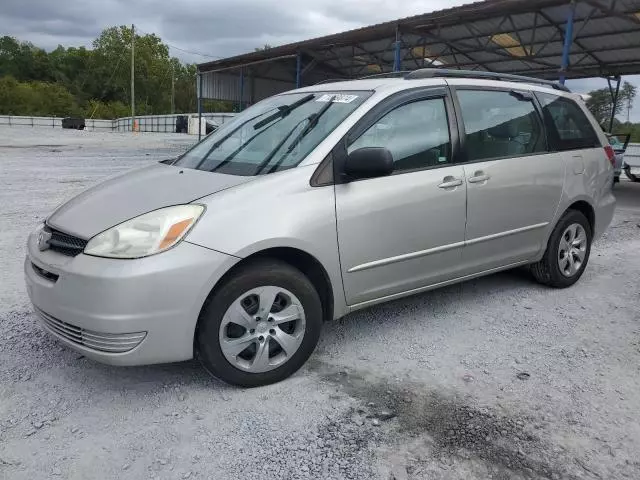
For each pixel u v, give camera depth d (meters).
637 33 15.93
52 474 2.41
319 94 4.05
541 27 16.34
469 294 4.86
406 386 3.23
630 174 16.39
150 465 2.49
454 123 4.03
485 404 3.04
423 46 19.25
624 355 3.69
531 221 4.55
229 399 3.05
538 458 2.58
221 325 2.99
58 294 2.88
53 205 8.91
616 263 6.07
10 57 109.06
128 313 2.74
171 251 2.82
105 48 105.88
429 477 2.44
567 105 5.06
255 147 3.71
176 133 50.06
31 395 3.04
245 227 2.98
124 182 3.58
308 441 2.69
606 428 2.83
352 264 3.43
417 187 3.70
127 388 3.14
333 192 3.32
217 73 28.25
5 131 43.16
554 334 4.02
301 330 3.24
